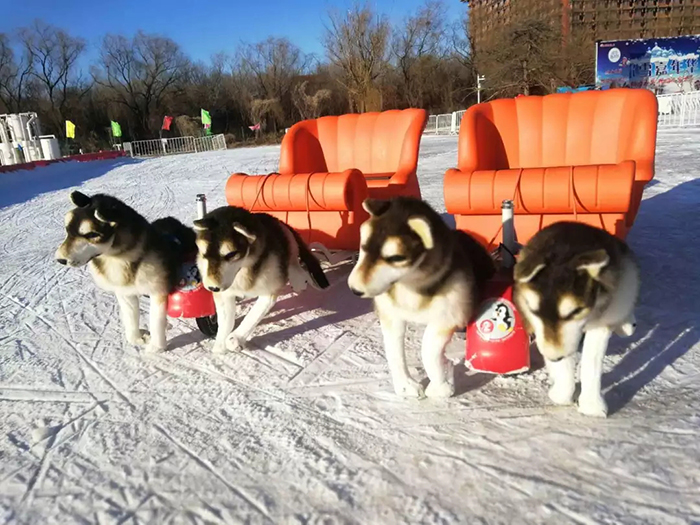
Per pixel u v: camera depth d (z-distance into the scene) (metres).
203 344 4.30
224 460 2.82
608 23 48.22
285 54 48.62
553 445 2.73
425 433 2.92
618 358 3.53
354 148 6.57
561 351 2.47
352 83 40.97
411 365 3.74
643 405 3.00
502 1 47.84
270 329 4.53
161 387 3.65
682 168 10.67
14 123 27.14
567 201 4.36
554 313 2.47
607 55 32.50
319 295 5.25
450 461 2.68
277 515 2.41
